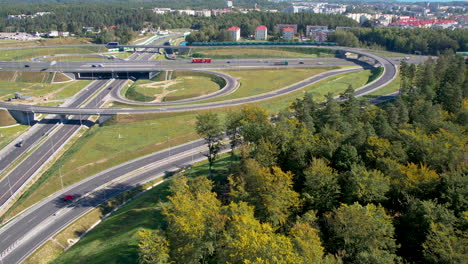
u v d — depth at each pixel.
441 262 63.31
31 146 194.12
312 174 88.00
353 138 107.50
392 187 86.94
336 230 72.62
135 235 104.88
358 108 144.12
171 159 171.62
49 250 116.38
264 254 59.62
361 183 83.19
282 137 108.38
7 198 149.25
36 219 130.88
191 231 71.88
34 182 160.75
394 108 135.75
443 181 83.38
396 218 82.56
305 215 78.75
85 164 167.38
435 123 124.69
